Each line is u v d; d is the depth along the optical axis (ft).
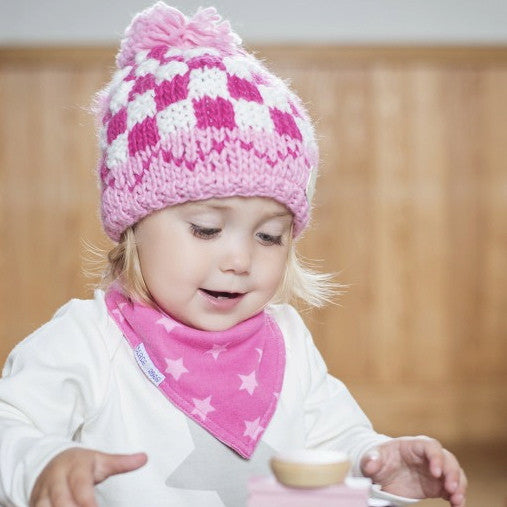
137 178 3.75
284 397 4.11
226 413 3.88
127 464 2.75
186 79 3.77
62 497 2.71
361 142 11.90
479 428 11.88
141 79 3.90
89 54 11.69
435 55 11.90
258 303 3.83
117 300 3.99
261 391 4.01
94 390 3.74
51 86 11.68
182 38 4.05
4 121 11.64
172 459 3.77
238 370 3.97
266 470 3.90
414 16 11.92
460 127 11.98
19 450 3.04
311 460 2.61
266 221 3.75
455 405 11.89
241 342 4.02
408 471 3.54
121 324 3.92
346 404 4.33
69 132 11.70
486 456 10.69
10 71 11.64
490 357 11.95
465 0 11.93
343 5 11.85
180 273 3.69
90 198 11.71
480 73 11.98
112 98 3.98
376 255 11.90
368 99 11.90
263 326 4.21
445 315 11.93
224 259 3.67
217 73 3.78
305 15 11.82
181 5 11.49
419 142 11.94
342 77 11.87
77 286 11.67
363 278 11.88
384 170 11.92
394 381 11.88
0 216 11.62
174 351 3.85
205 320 3.79
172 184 3.65
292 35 11.82
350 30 11.87
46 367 3.67
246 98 3.73
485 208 11.99
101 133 4.06
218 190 3.60
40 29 11.68
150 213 3.76
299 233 4.09
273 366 4.14
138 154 3.75
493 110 12.01
